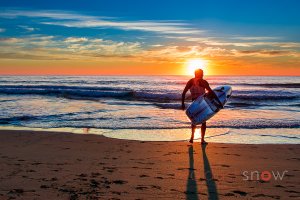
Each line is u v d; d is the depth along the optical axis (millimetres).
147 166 6148
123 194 4543
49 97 24672
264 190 4770
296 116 14383
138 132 10344
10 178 5242
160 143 8484
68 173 5594
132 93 26000
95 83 55594
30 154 7113
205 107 8328
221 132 10375
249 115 14758
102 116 14023
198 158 6836
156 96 24969
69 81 64812
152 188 4824
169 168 6016
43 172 5633
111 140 8867
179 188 4844
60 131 10438
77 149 7699
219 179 5316
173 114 14859
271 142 8820
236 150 7641
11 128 11039
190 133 10211
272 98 23359
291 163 6453
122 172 5695
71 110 16266
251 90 34000
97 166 6102
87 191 4645
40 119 13047
